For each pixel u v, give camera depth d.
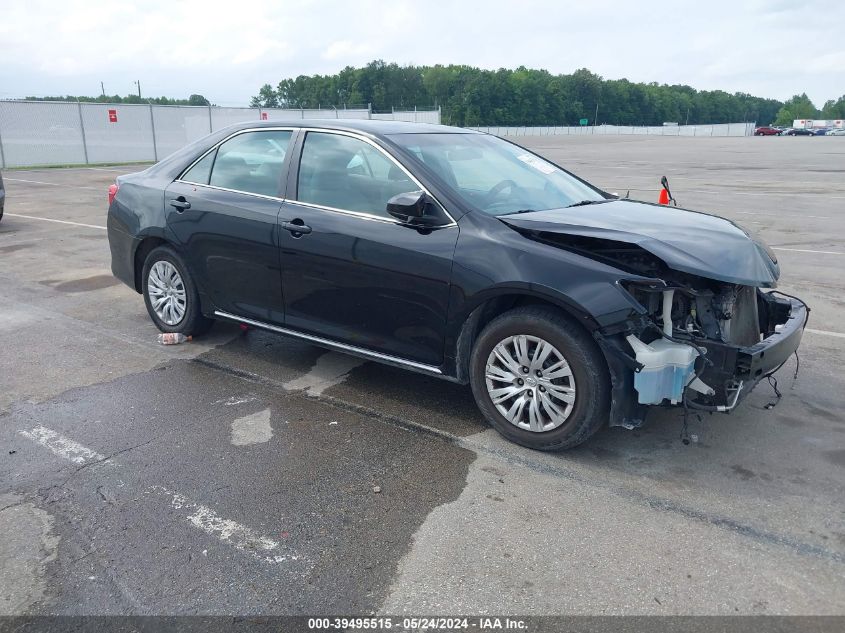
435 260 3.87
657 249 3.44
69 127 27.11
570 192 4.74
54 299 6.96
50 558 2.87
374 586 2.71
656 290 3.46
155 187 5.43
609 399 3.56
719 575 2.77
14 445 3.84
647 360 3.35
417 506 3.26
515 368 3.75
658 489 3.42
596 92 144.50
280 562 2.85
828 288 7.46
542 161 5.20
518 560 2.86
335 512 3.21
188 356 5.30
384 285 4.11
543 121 131.50
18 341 5.65
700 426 4.12
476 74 131.25
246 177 4.91
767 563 2.84
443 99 130.75
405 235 4.01
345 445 3.87
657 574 2.78
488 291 3.69
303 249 4.42
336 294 4.37
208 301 5.23
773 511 3.22
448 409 4.37
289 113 35.91
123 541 2.98
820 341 5.70
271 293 4.74
